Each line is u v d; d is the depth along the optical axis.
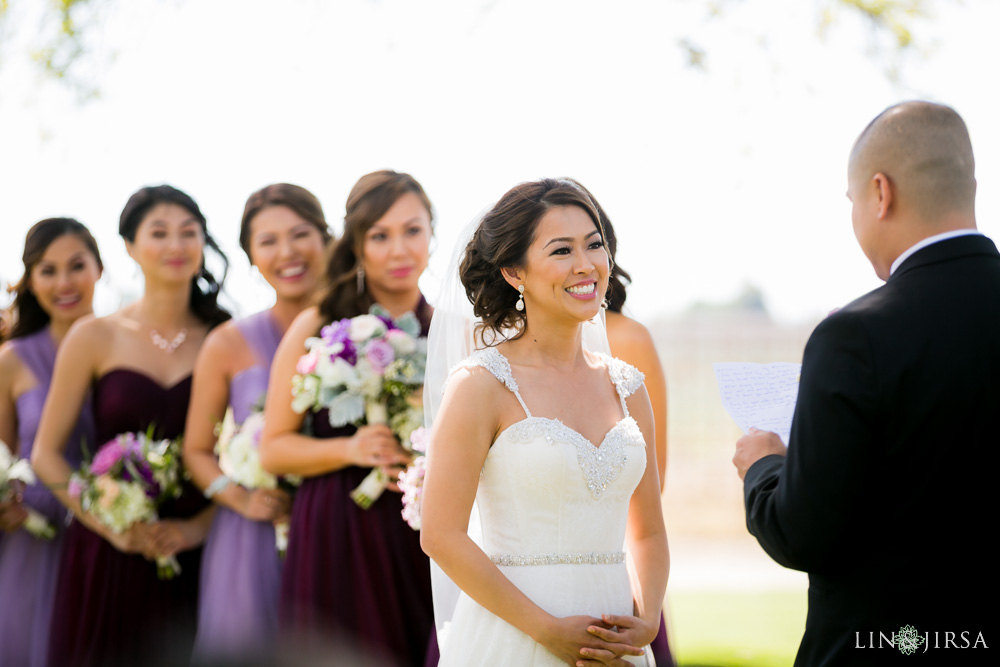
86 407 6.36
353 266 5.34
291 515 5.27
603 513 3.51
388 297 5.42
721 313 39.41
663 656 4.36
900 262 3.13
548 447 3.42
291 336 5.32
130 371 6.00
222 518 5.76
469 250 3.80
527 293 3.67
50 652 5.89
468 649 3.51
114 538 5.80
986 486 2.91
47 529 6.48
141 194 6.14
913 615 2.95
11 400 6.70
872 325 2.98
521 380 3.57
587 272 3.53
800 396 3.07
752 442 3.51
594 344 4.17
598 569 3.50
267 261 5.90
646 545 3.80
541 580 3.43
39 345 6.75
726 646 8.11
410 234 5.23
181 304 6.25
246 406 5.73
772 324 23.66
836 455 2.93
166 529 5.84
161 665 5.79
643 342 4.61
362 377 4.91
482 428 3.46
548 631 3.31
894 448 2.94
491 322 3.82
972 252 3.07
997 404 2.89
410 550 4.92
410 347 5.02
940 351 2.93
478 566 3.34
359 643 4.80
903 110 3.18
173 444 5.85
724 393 3.71
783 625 9.15
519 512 3.46
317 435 5.21
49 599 6.45
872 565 3.00
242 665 5.40
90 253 6.85
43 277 6.68
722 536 15.19
